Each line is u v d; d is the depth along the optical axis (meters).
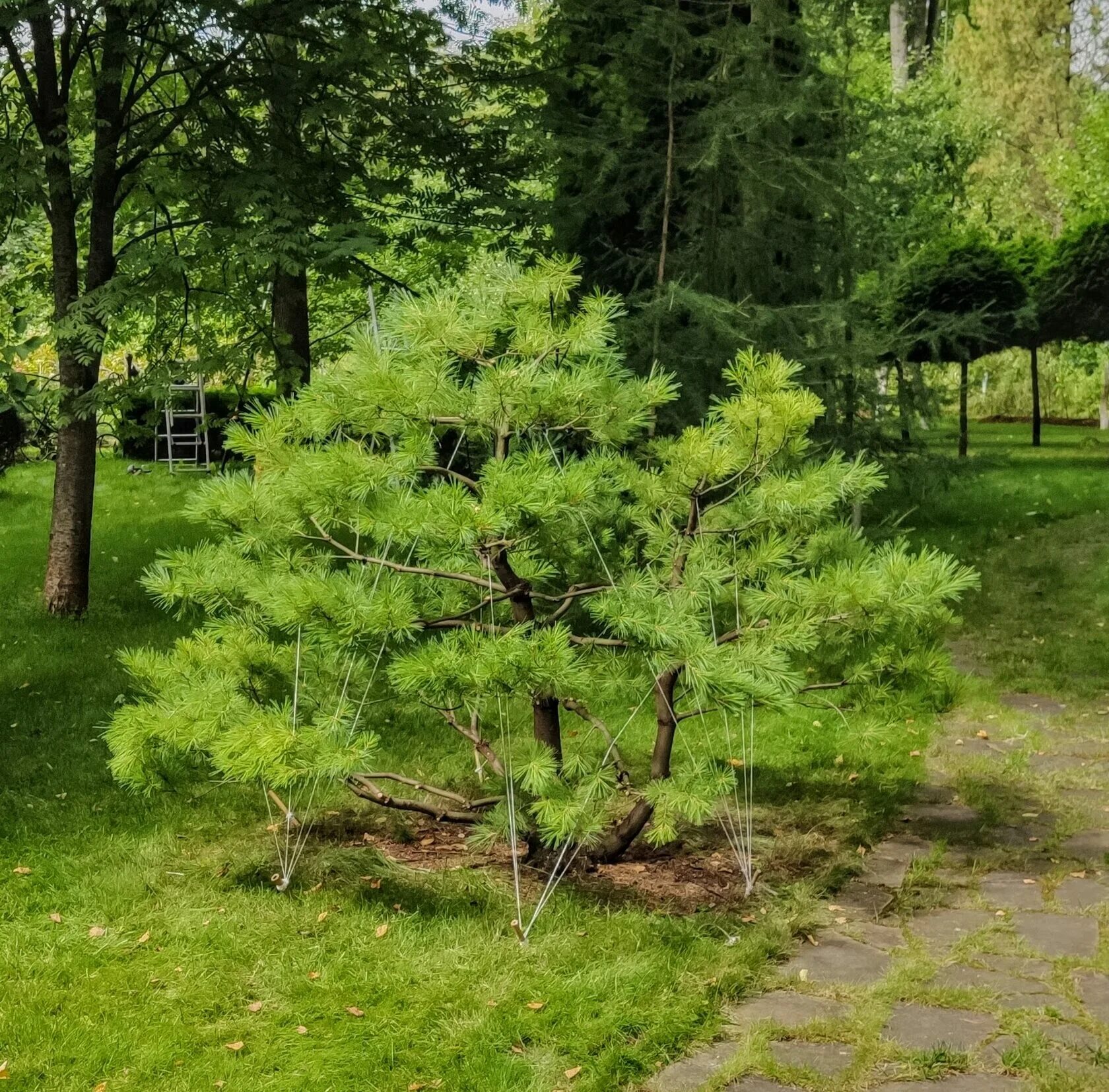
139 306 8.82
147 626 9.34
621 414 4.79
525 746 4.82
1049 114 31.88
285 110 9.48
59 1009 3.77
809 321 9.55
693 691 5.07
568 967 4.02
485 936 4.25
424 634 5.17
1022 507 14.10
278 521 4.87
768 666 4.38
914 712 7.05
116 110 9.38
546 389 4.61
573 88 10.43
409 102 10.19
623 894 4.66
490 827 4.62
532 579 4.88
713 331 9.12
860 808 5.63
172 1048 3.53
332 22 9.64
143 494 15.52
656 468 5.23
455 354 4.84
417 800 5.39
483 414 4.64
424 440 4.52
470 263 12.13
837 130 10.37
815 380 9.85
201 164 9.70
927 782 6.05
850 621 4.58
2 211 9.66
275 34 9.34
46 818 5.47
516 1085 3.34
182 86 11.00
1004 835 5.32
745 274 9.60
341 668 5.00
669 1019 3.66
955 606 9.84
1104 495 14.84
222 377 10.55
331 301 15.65
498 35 10.34
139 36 9.23
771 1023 3.63
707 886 4.77
